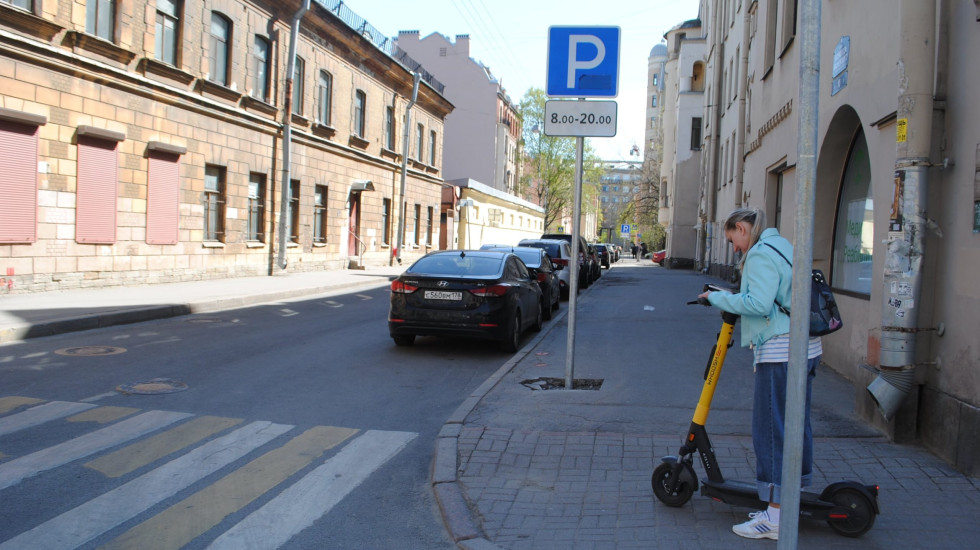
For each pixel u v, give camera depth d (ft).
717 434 18.19
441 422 21.17
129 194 50.75
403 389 25.44
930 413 16.38
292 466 16.79
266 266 70.03
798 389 9.20
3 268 41.37
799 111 8.99
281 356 30.66
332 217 84.12
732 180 79.77
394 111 101.04
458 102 211.20
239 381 25.44
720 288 12.99
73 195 45.73
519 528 13.11
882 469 15.29
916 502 13.60
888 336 16.66
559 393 22.79
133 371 26.30
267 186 69.41
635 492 14.69
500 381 24.80
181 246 57.11
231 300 48.47
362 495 15.19
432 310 32.45
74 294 44.78
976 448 14.64
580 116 23.09
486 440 17.89
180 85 55.77
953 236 15.76
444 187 136.67
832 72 25.12
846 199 26.20
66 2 44.11
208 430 19.33
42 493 14.58
